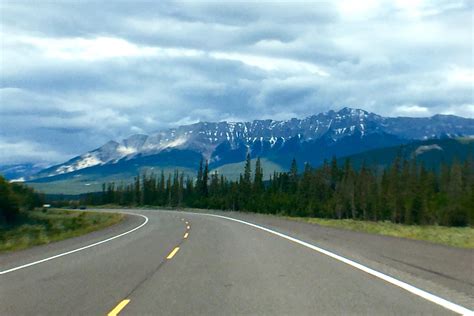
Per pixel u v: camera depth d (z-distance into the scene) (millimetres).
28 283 13492
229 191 135875
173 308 9906
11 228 50062
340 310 9438
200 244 23953
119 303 10492
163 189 166250
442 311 9219
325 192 113250
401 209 83250
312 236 27203
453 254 16469
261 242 24141
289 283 12445
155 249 22219
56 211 102312
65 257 19969
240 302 10344
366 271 14086
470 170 93750
